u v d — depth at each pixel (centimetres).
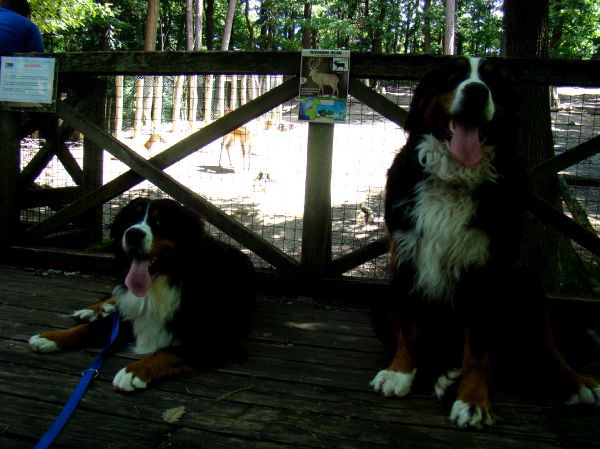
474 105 178
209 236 235
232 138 816
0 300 261
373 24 2031
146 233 205
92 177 353
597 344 214
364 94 257
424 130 196
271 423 170
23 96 301
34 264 316
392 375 190
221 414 174
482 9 2462
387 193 207
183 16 2253
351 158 744
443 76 193
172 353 200
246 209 565
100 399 180
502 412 180
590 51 1934
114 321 223
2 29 325
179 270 217
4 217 316
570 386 186
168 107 1174
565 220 250
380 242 273
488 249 186
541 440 165
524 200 194
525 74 240
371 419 174
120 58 284
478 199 187
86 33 1733
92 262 307
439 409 181
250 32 2128
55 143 329
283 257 279
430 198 191
